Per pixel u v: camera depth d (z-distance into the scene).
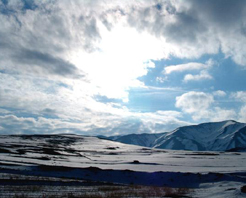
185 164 70.56
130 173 49.44
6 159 53.97
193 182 43.75
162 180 45.66
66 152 113.38
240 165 68.06
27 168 45.28
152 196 23.64
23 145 127.50
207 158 103.56
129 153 142.50
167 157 109.19
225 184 37.50
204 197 23.16
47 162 56.91
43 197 20.45
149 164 69.38
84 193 24.61
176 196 23.72
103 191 27.30
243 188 24.27
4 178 31.81
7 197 20.22
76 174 47.16
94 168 50.91
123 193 24.97
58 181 34.81
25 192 23.53
